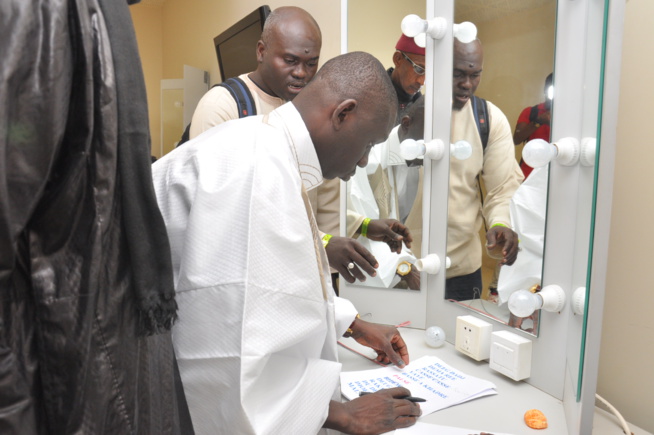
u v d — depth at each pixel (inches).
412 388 38.4
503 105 42.1
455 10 46.9
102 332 19.5
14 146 16.4
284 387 27.1
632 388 39.2
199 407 25.7
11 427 17.6
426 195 51.1
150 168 20.6
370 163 54.4
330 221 63.2
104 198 19.0
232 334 24.3
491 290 44.1
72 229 19.0
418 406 34.2
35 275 18.7
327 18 75.8
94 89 19.0
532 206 39.3
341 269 49.1
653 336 37.4
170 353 24.9
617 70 27.6
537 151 34.3
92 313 19.0
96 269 18.9
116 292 20.0
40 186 17.2
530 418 33.5
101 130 18.9
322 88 32.4
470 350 43.8
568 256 36.0
